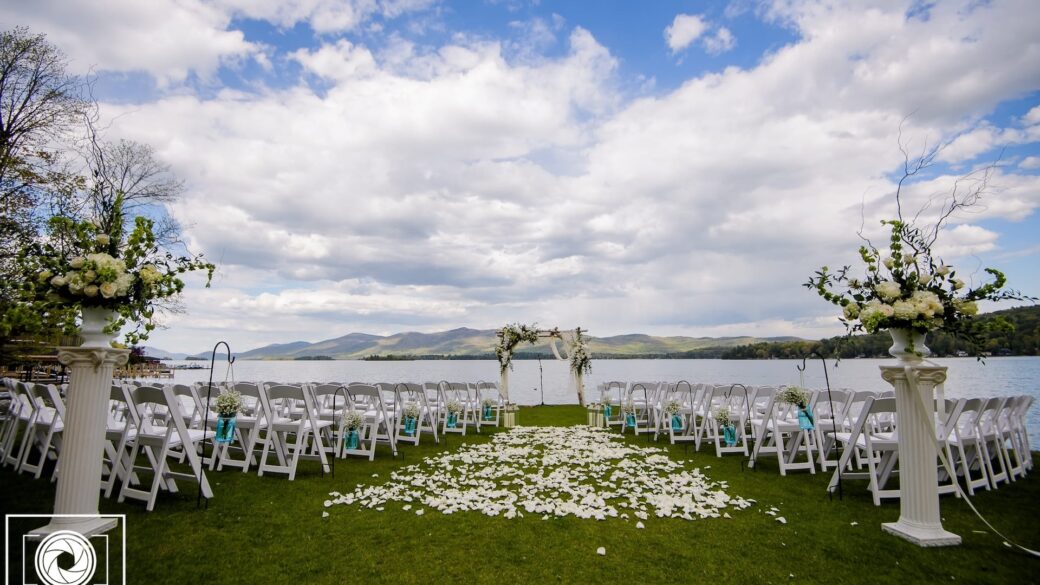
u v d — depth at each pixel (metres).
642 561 3.38
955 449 5.78
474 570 3.21
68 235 3.83
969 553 3.50
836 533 3.93
